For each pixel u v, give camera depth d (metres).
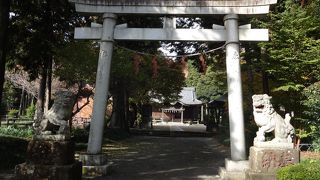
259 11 12.67
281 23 15.78
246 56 18.64
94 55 18.94
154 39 12.98
